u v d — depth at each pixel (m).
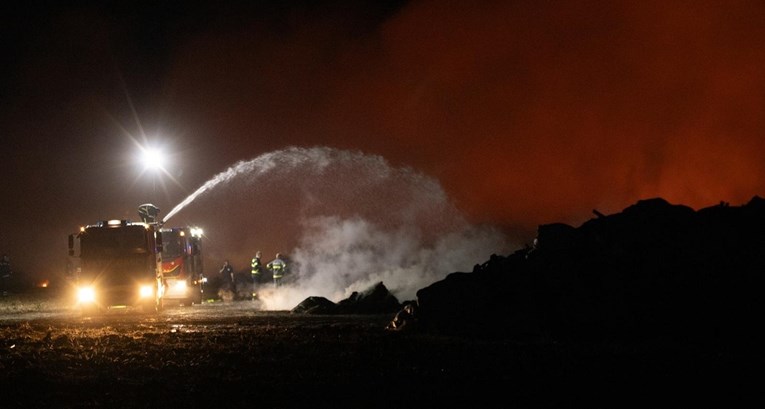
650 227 19.22
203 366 14.05
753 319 17.27
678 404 10.94
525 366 13.87
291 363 14.33
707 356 14.87
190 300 33.16
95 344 16.88
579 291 18.38
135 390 11.95
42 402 11.20
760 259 18.20
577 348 16.06
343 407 10.80
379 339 16.97
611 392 11.71
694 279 18.11
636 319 17.72
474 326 18.36
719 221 19.12
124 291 28.08
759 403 11.01
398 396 11.47
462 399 11.29
